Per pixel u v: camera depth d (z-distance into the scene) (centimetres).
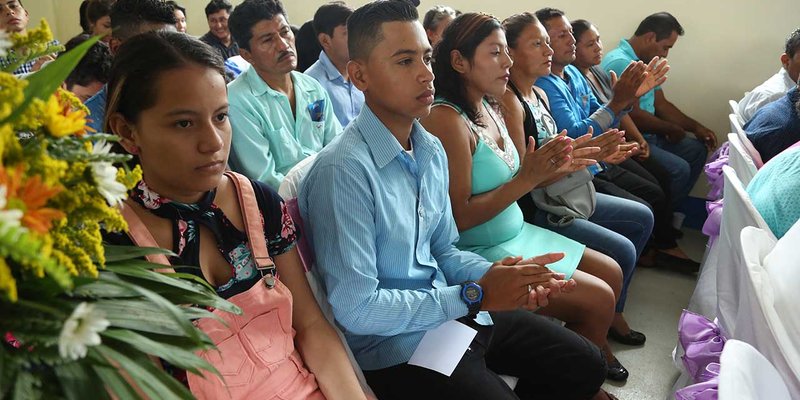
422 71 120
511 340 142
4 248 43
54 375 55
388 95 121
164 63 84
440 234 144
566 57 258
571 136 233
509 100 202
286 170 200
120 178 62
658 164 313
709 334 155
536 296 116
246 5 193
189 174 89
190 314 66
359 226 114
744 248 121
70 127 57
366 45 119
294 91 214
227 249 98
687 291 271
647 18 338
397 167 125
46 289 55
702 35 350
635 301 260
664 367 212
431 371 119
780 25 335
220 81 89
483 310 120
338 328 123
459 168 162
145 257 87
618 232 229
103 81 178
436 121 164
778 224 148
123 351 57
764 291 113
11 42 57
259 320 97
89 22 247
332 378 105
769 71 344
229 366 91
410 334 124
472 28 167
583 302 167
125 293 60
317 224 116
